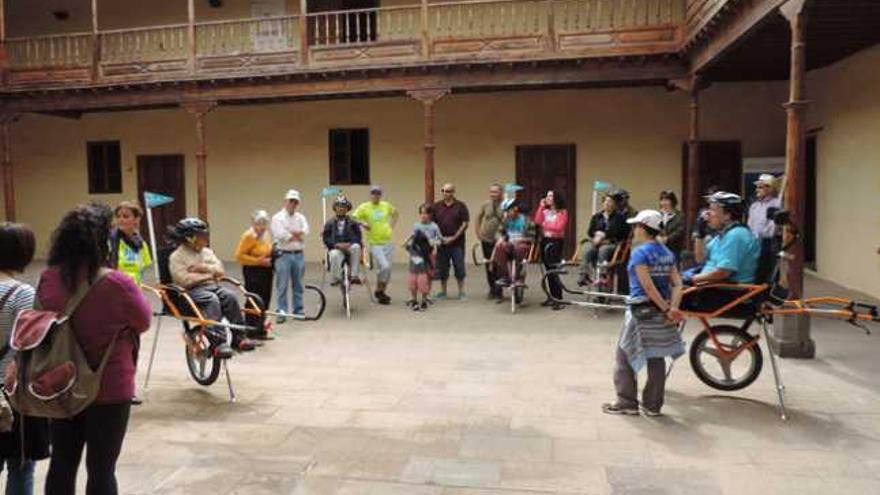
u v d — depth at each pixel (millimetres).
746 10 8789
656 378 5152
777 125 14297
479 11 15445
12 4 17547
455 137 15609
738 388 5691
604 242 9398
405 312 9625
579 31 12461
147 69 14328
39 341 2760
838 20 8602
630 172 14930
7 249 3215
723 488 3926
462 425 5027
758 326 8188
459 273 10602
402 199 15859
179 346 7785
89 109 15227
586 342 7691
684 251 11195
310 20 16266
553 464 4289
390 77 13336
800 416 5137
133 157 17094
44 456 3326
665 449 4520
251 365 6859
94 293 2885
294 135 16281
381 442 4695
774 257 5492
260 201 16500
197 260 6242
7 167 15406
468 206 15594
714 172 14625
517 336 8047
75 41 16781
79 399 2797
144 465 4324
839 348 7219
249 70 13812
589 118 15039
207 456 4469
